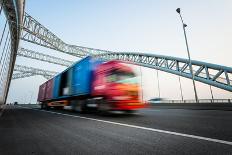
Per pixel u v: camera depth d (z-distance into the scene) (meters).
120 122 6.84
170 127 5.33
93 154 3.02
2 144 3.84
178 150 3.04
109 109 9.32
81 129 5.61
